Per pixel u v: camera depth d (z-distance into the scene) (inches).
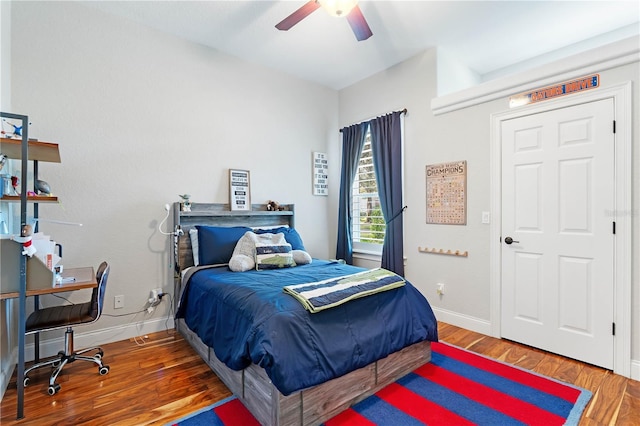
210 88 134.1
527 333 108.5
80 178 106.3
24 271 71.5
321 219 173.6
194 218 128.6
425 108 136.2
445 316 131.0
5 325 82.3
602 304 93.1
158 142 121.4
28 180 98.2
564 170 100.0
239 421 68.9
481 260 120.0
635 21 112.4
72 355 88.1
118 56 112.9
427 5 104.3
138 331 116.7
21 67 96.3
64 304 104.6
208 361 93.7
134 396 78.3
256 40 128.3
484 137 118.3
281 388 60.2
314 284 82.6
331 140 177.9
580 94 96.1
